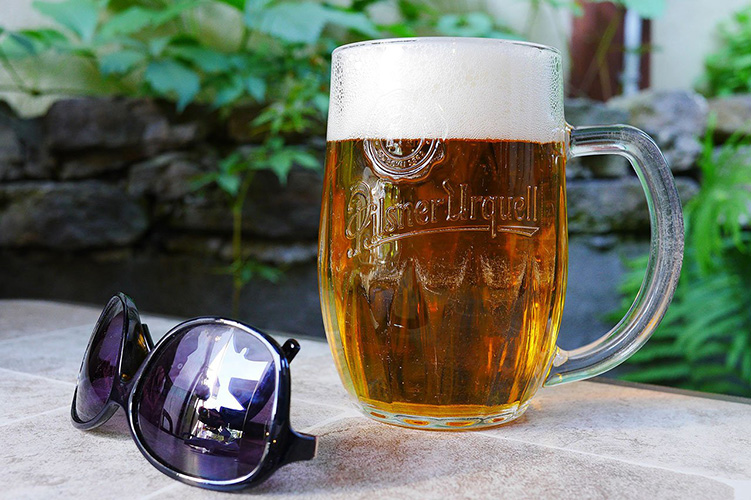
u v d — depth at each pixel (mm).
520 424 372
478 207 331
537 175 342
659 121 1618
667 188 368
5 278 1405
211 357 314
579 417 383
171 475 307
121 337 344
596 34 1864
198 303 1469
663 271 369
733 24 1895
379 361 345
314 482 307
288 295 1472
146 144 1407
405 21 1671
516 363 344
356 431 355
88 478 309
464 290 331
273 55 1486
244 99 1463
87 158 1406
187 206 1436
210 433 304
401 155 333
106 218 1402
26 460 324
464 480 310
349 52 353
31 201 1364
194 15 1525
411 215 332
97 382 346
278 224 1438
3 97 1432
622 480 312
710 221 1414
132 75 1494
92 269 1429
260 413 297
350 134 349
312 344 527
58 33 1384
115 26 1327
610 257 1558
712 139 1650
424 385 342
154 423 317
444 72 332
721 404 406
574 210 1531
